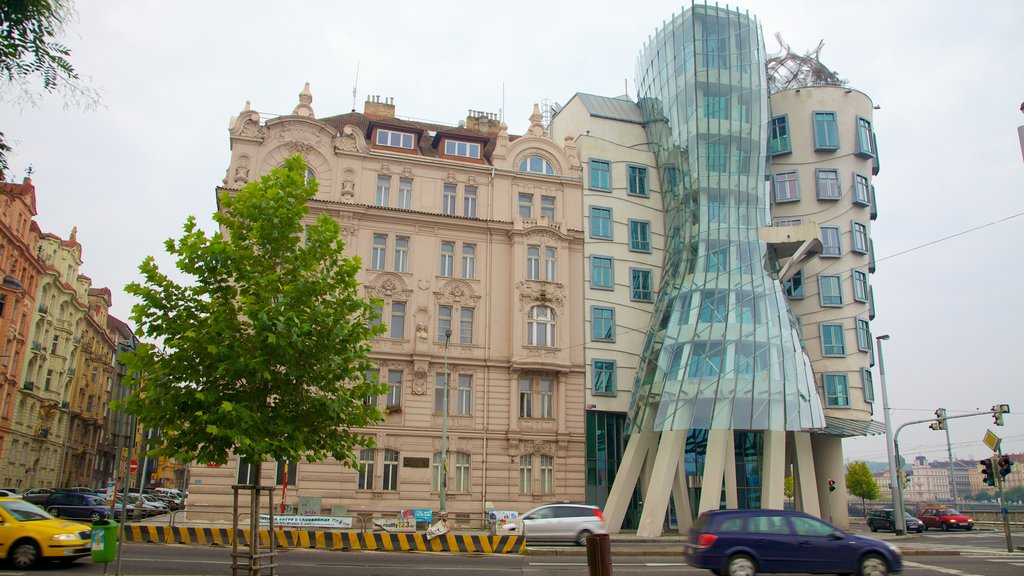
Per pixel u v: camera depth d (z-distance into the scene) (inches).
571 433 1690.5
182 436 614.2
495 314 1716.3
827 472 1911.9
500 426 1648.6
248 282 653.3
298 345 621.3
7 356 2214.6
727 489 1596.9
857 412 1876.2
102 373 3491.6
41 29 462.6
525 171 1855.3
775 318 1612.9
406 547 995.3
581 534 1159.0
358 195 1692.9
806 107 2049.7
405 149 1795.0
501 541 1008.2
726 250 1695.4
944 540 1400.1
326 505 1501.0
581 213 1857.8
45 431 2647.6
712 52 1872.5
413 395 1610.5
